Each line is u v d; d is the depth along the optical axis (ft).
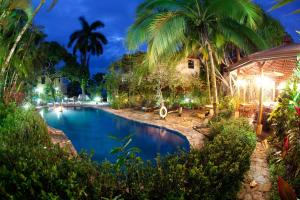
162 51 40.65
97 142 37.55
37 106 84.69
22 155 11.47
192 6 45.03
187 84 71.46
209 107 53.62
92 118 64.59
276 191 15.24
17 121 25.16
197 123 47.80
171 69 61.05
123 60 84.43
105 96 120.26
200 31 46.75
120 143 36.55
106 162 11.53
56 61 114.11
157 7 44.78
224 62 69.51
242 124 29.45
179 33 41.01
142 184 9.78
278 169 17.78
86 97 123.44
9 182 8.94
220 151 14.82
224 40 51.31
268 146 25.34
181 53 59.26
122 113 69.21
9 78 43.24
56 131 35.81
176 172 10.29
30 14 33.06
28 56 46.91
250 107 44.04
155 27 39.42
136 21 44.01
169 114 61.72
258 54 27.71
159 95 62.80
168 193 8.91
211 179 10.90
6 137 17.38
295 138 16.60
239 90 54.90
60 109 79.41
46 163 10.61
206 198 9.86
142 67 58.75
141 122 53.01
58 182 8.73
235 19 42.80
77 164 10.65
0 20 33.04
